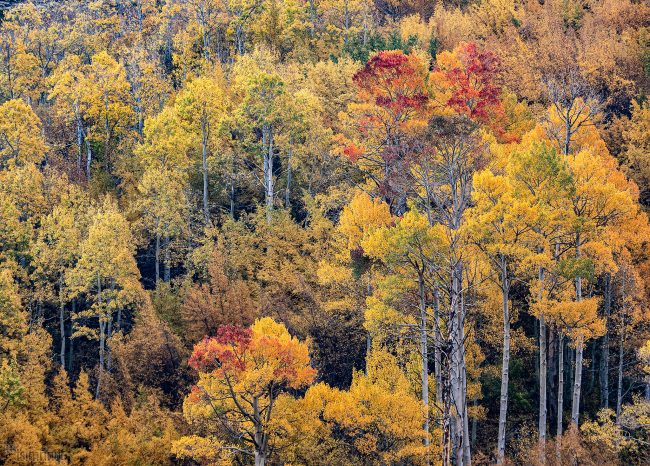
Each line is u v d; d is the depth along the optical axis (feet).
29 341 105.81
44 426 96.37
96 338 112.78
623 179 94.02
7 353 104.83
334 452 81.92
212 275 114.32
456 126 78.54
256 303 111.65
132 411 98.78
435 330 76.28
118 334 111.34
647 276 103.40
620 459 89.10
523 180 79.61
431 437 82.58
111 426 97.04
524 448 94.32
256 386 73.26
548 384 107.45
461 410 74.23
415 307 80.69
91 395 103.30
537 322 113.60
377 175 117.70
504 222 73.61
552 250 85.51
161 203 127.44
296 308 113.29
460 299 77.71
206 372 82.12
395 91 105.70
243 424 79.30
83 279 115.44
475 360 98.17
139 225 129.59
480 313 100.37
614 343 105.09
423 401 80.48
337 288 101.30
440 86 111.96
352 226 96.02
